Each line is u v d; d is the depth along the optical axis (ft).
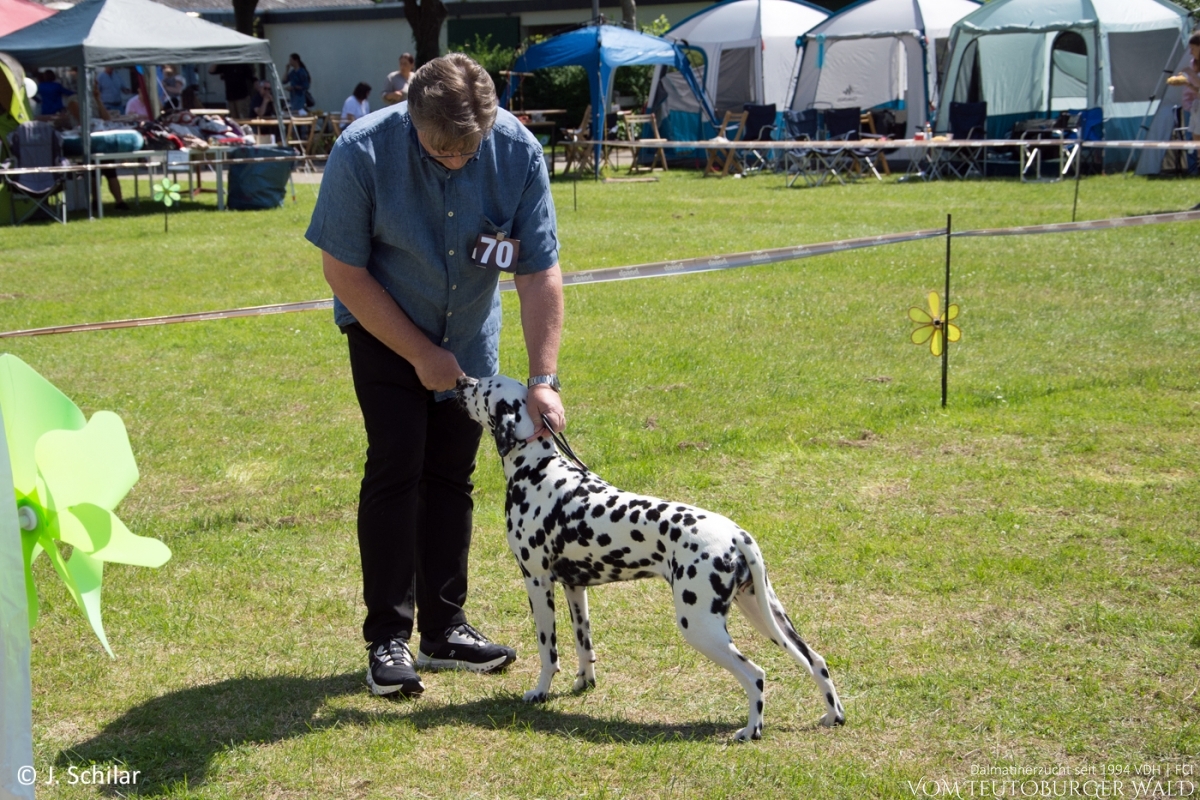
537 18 112.88
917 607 13.66
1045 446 19.61
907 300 31.81
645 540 10.53
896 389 23.36
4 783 5.92
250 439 21.02
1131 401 21.93
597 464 19.16
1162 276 33.45
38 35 56.13
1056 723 10.88
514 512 11.33
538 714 11.33
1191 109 46.96
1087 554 14.97
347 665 12.54
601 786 9.91
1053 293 32.07
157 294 34.94
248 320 31.32
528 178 11.64
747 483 18.26
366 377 11.94
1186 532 15.64
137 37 55.98
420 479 12.45
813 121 73.77
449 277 11.64
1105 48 65.87
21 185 52.70
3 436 5.61
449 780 10.09
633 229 46.83
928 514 16.69
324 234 11.25
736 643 12.89
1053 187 58.08
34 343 28.58
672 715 11.28
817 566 14.82
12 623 5.77
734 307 31.71
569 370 25.43
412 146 11.09
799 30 80.48
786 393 23.30
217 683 12.08
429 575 12.52
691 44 82.12
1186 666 11.95
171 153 59.16
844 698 11.47
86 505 5.91
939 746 10.53
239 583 14.67
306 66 121.29
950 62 69.77
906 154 77.61
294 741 10.74
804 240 42.50
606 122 80.02
